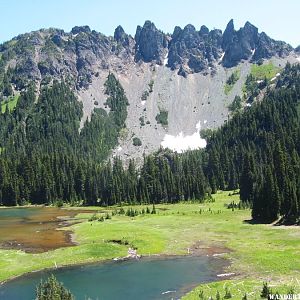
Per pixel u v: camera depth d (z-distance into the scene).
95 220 145.25
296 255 81.75
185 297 62.06
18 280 75.31
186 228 119.81
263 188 129.25
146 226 124.75
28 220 156.12
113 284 71.00
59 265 84.25
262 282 66.81
